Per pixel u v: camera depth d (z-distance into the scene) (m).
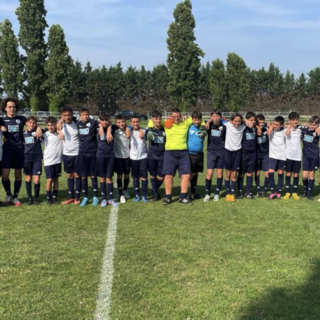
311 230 5.28
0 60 39.31
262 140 7.35
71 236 5.00
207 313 3.14
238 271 3.91
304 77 54.34
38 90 40.28
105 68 53.06
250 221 5.72
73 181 7.02
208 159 7.24
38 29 39.22
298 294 3.45
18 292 3.46
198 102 53.72
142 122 35.34
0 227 5.39
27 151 6.73
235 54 45.53
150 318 3.06
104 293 3.45
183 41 41.41
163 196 7.61
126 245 4.65
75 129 6.79
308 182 7.36
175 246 4.62
